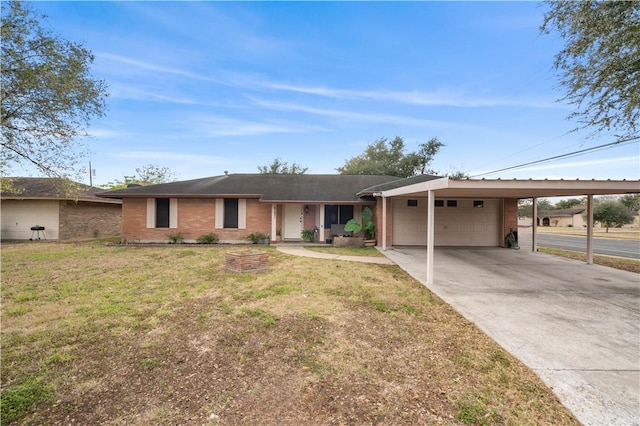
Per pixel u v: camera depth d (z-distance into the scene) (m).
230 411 2.55
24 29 9.73
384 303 5.47
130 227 14.22
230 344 3.80
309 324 4.44
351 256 10.84
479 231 13.55
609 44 5.52
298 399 2.71
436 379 3.06
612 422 2.46
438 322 4.63
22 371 3.14
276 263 9.30
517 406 2.65
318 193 14.71
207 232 14.38
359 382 2.99
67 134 11.68
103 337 3.97
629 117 6.14
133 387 2.89
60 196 15.23
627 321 4.71
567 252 12.56
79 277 7.32
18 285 6.57
